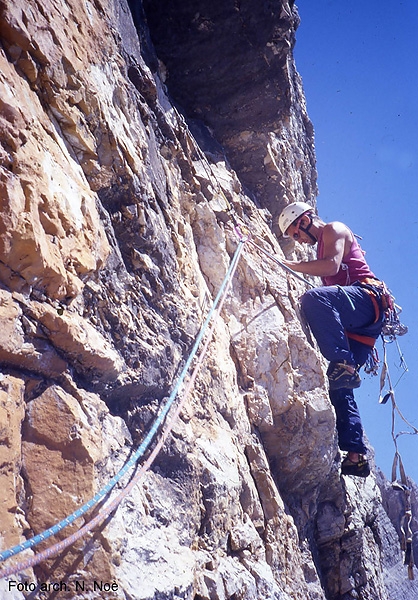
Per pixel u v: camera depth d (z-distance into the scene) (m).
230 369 5.07
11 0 3.23
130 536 3.21
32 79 3.41
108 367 3.42
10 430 2.80
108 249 3.69
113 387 3.56
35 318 3.04
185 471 3.91
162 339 4.07
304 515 5.83
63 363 3.20
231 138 6.45
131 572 3.07
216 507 4.08
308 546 5.70
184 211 5.36
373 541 7.22
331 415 5.50
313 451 5.49
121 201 4.01
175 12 5.60
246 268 5.70
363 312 5.45
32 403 3.04
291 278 6.17
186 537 3.67
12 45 3.27
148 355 3.85
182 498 3.79
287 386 5.42
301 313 5.93
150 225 4.16
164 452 3.81
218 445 4.44
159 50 5.79
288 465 5.52
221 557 4.05
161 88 5.53
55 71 3.54
